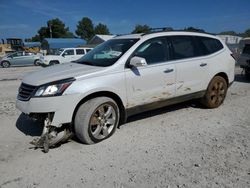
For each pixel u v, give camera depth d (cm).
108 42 552
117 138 453
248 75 1136
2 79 1320
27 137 465
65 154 397
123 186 314
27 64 2509
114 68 446
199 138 450
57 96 393
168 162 368
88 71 429
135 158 381
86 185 318
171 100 534
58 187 316
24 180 331
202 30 624
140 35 507
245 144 422
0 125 526
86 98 427
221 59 618
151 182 321
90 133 421
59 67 483
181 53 543
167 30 542
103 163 369
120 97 453
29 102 404
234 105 664
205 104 618
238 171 341
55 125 401
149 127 505
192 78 557
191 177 329
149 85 486
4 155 396
